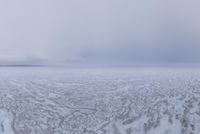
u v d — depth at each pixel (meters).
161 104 11.72
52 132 9.62
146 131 9.71
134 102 12.20
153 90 14.14
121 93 13.73
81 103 12.39
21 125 9.80
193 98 12.20
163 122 10.09
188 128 9.63
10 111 10.77
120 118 10.79
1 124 9.66
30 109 11.23
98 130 9.96
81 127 10.14
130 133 9.69
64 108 11.73
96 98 13.00
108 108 11.74
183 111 10.88
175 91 13.63
